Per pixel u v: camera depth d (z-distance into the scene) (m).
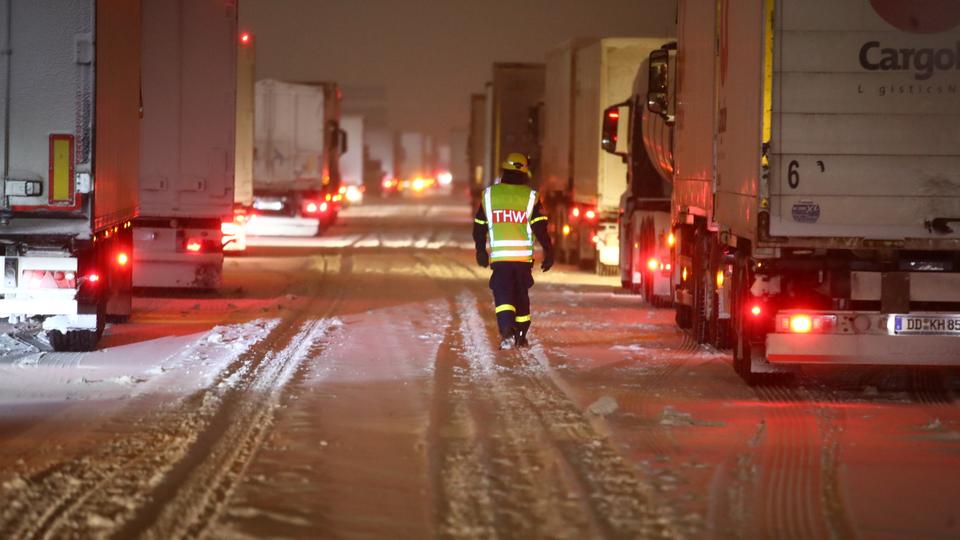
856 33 26.70
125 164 36.12
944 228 26.80
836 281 27.67
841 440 22.75
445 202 195.50
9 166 30.78
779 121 26.78
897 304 27.47
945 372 30.98
